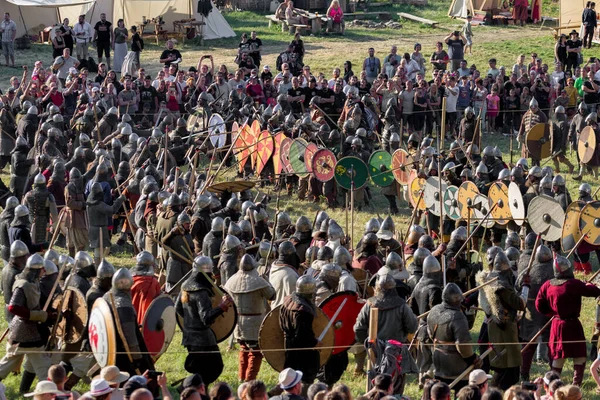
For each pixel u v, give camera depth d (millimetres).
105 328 14719
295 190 32469
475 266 19016
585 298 22953
